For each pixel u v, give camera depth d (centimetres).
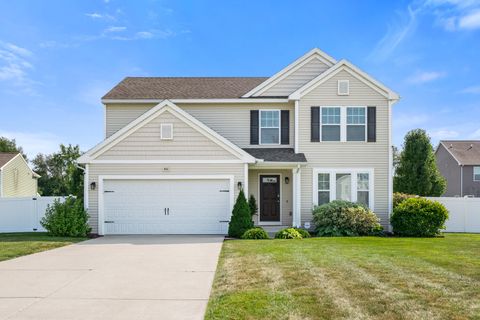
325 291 630
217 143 1530
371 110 1694
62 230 1449
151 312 550
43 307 572
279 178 1805
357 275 739
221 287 677
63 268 852
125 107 1825
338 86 1700
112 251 1088
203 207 1527
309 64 1847
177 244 1225
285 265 838
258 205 1795
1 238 1390
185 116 1527
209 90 1914
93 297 624
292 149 1756
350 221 1538
